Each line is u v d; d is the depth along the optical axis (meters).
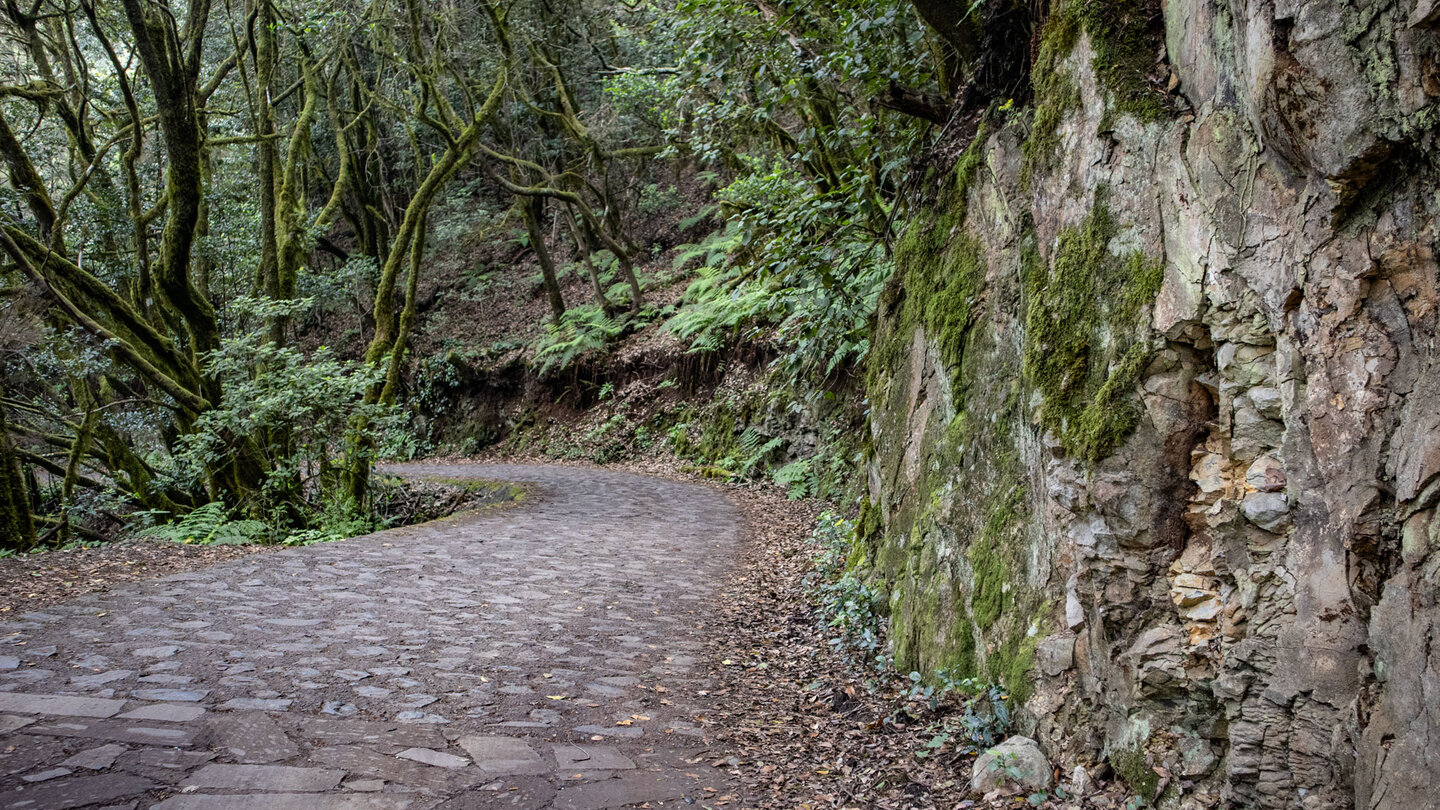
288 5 15.33
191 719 3.73
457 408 24.31
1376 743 2.31
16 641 4.82
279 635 5.20
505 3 18.50
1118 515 3.18
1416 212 2.27
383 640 5.22
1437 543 2.15
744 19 7.60
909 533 5.34
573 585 7.11
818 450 13.22
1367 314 2.39
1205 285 2.95
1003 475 4.19
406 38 18.12
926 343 5.37
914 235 5.91
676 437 18.03
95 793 2.97
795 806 3.34
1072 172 3.66
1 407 10.40
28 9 14.35
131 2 10.17
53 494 15.99
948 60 6.16
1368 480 2.39
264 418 11.10
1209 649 2.93
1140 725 3.11
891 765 3.72
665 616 6.32
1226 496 2.93
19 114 14.88
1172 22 3.25
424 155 26.31
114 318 11.41
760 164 12.22
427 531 9.70
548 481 15.57
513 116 23.05
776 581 7.64
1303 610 2.62
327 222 16.45
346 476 13.05
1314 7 2.34
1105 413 3.23
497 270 27.27
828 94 8.84
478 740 3.76
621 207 25.12
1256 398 2.81
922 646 4.72
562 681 4.69
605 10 20.03
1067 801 3.23
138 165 17.06
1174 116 3.18
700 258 22.06
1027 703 3.65
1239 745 2.73
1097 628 3.31
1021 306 4.09
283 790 3.11
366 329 26.64
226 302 16.97
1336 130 2.35
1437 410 2.16
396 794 3.16
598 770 3.55
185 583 6.54
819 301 7.99
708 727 4.20
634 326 20.88
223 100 20.02
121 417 12.72
